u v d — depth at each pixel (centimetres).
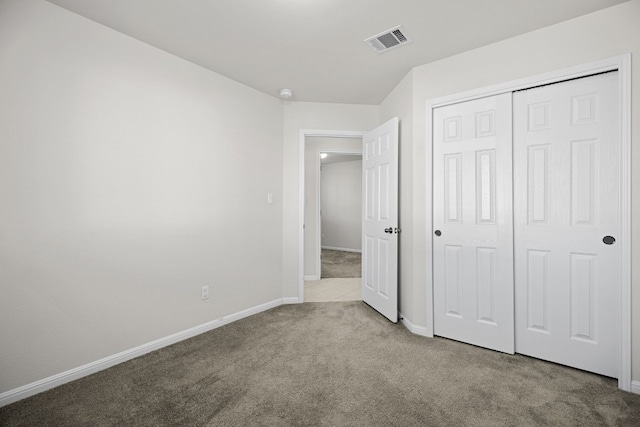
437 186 249
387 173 290
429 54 235
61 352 179
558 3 176
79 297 187
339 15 188
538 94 208
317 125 338
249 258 298
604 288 187
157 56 226
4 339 161
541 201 207
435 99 246
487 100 226
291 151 336
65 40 181
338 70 263
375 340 241
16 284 164
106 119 199
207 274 260
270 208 320
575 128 195
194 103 250
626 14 175
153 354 216
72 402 161
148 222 221
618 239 178
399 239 289
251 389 173
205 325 258
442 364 202
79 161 187
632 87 173
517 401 162
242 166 290
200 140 255
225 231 275
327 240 830
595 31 184
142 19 192
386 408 156
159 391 171
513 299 217
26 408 156
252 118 300
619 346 176
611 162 184
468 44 221
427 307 250
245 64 252
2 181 160
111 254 201
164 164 230
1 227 160
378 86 296
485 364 202
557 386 176
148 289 221
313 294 379
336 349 224
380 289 303
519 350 216
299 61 247
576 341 196
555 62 197
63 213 180
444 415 150
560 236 201
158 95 227
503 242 219
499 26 199
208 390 172
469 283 234
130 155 211
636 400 163
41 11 172
